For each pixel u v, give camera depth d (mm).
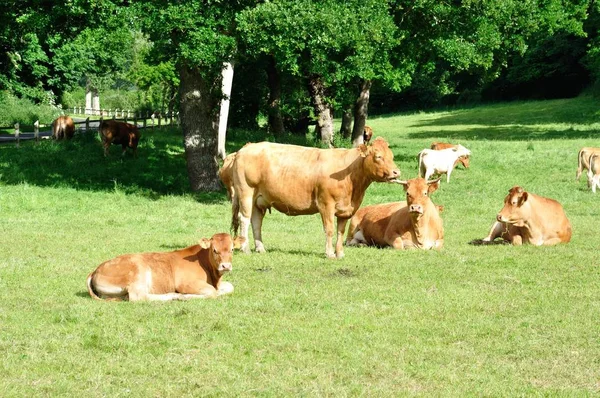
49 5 23859
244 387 7234
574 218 19312
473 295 10688
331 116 39062
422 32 29281
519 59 72375
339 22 23453
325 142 37219
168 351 8219
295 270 12375
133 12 22172
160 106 77438
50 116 55688
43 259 13367
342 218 13664
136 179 26672
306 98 41438
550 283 11500
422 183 14188
